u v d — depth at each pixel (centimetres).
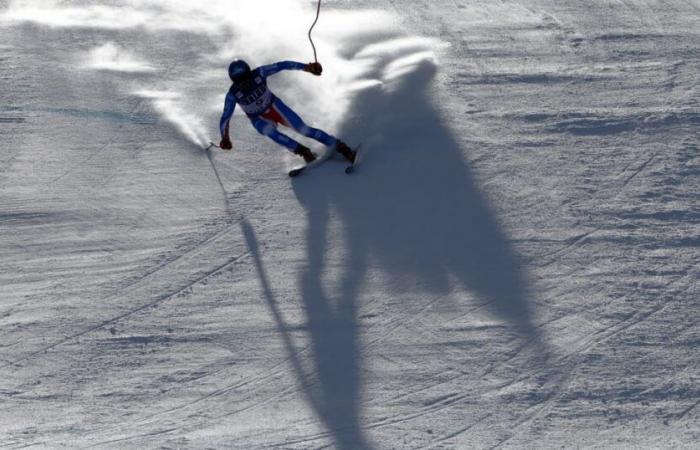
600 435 2336
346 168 3309
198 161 3441
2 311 2839
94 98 3838
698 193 3084
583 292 2747
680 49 3909
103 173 3397
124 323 2775
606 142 3356
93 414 2497
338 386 2533
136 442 2402
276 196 3238
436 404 2458
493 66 3866
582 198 3100
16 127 3656
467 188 3175
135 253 3033
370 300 2788
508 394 2464
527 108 3569
